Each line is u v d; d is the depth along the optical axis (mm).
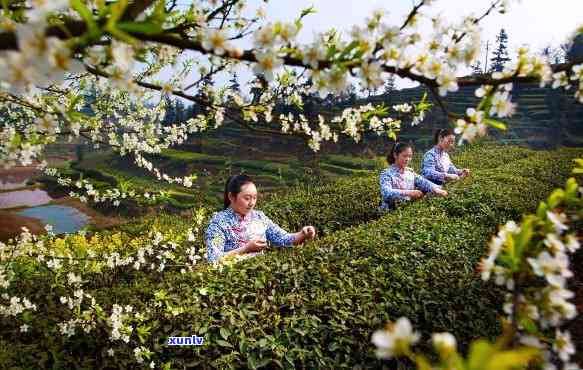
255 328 2996
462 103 45062
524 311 992
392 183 6629
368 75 1000
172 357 2852
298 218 7828
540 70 1090
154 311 3104
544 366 995
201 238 6328
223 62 1712
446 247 4727
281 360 2873
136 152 3258
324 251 4336
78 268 4418
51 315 3783
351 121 1980
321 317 3318
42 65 639
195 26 1331
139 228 10133
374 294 3662
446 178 7520
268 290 3551
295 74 1852
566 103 47250
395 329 620
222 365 2768
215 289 3416
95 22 686
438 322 3668
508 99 1100
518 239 966
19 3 1032
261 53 938
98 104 3141
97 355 3102
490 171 10188
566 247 1009
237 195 4012
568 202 989
